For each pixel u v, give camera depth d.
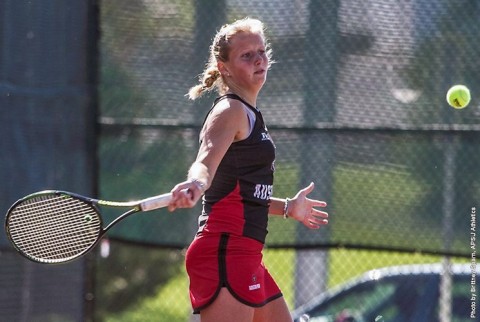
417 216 18.64
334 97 18.62
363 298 19.48
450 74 18.59
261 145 12.66
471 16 18.55
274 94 18.67
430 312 19.03
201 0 18.73
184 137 18.62
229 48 13.10
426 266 19.36
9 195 18.05
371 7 18.64
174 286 20.27
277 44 18.69
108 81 18.45
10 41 18.11
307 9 18.66
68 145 18.22
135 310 19.36
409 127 18.61
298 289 19.95
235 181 12.54
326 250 18.91
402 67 18.66
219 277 12.47
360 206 18.67
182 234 18.77
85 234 13.43
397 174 18.62
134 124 18.53
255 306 12.62
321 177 18.66
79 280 18.39
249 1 18.73
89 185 18.25
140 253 19.34
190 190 11.58
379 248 18.70
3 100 18.06
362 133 18.66
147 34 18.66
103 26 18.47
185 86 18.69
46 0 18.19
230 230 12.54
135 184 18.58
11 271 18.12
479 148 18.48
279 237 18.72
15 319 18.17
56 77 18.23
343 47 18.61
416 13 18.64
